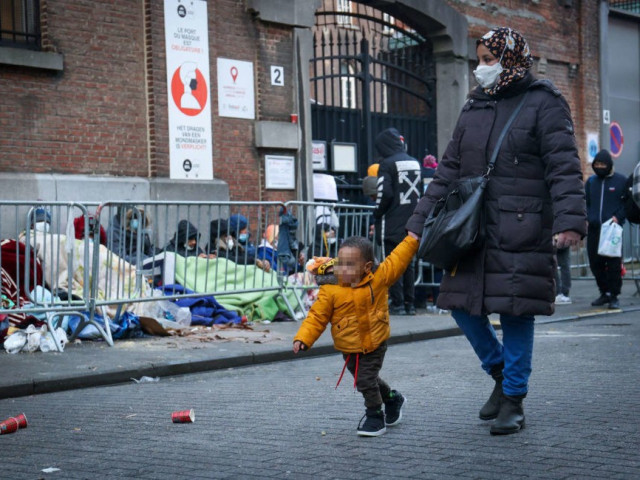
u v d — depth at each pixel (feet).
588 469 13.10
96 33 36.29
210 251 32.22
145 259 29.84
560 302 42.42
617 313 38.27
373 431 15.79
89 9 36.09
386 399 16.46
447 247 15.20
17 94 34.09
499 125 15.61
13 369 23.12
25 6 34.81
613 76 66.64
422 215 16.20
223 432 16.57
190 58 39.14
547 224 15.46
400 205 35.27
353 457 14.37
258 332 30.04
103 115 36.50
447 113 52.21
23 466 14.46
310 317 15.74
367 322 15.57
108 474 13.79
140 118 37.70
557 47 60.23
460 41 52.06
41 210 29.40
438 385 20.89
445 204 15.69
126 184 36.42
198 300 31.73
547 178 15.21
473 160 15.78
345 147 47.32
